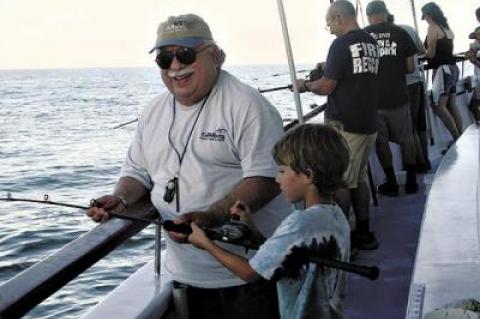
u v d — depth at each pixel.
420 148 6.14
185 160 2.38
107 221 2.16
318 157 1.95
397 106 5.33
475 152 4.50
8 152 29.59
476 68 7.85
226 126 2.31
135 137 2.59
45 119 45.62
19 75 148.25
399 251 4.31
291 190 2.04
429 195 3.55
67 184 20.88
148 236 9.91
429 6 7.03
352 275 3.96
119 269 8.80
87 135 35.41
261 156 2.29
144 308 2.49
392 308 3.54
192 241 2.12
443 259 2.68
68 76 149.12
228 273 2.42
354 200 4.33
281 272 1.95
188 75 2.28
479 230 2.98
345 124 4.18
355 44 4.15
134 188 2.55
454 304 2.12
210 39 2.31
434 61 7.09
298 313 1.96
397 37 5.22
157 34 2.31
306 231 1.93
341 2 4.20
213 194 2.37
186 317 2.50
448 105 7.39
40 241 12.48
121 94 66.50
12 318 1.49
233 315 2.45
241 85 2.35
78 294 8.16
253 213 2.33
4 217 14.30
